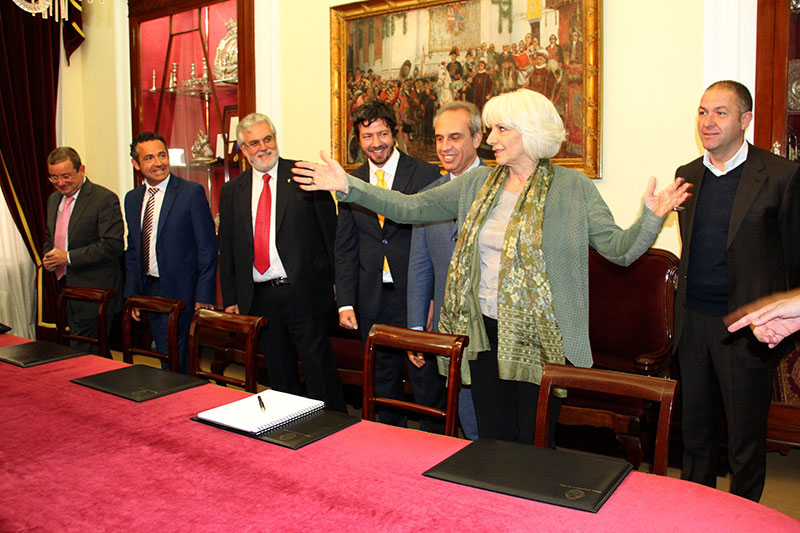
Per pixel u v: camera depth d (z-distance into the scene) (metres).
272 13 4.72
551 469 1.35
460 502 1.22
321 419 1.68
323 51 4.54
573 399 3.08
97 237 4.18
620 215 3.57
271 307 3.15
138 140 3.62
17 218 5.35
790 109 3.13
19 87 5.34
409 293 2.68
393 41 4.17
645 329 3.43
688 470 2.47
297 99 4.69
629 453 2.98
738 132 2.24
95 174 5.95
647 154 3.46
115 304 4.25
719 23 3.23
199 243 3.64
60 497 1.26
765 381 2.26
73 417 1.71
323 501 1.23
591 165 3.57
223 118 5.10
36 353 2.35
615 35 3.51
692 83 3.32
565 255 1.94
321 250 3.22
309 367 3.18
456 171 2.57
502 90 3.82
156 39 5.42
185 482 1.32
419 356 2.61
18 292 5.47
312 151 4.67
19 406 1.80
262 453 1.47
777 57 3.13
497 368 2.11
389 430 1.63
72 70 5.84
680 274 2.41
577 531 1.10
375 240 2.88
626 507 1.19
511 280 1.97
